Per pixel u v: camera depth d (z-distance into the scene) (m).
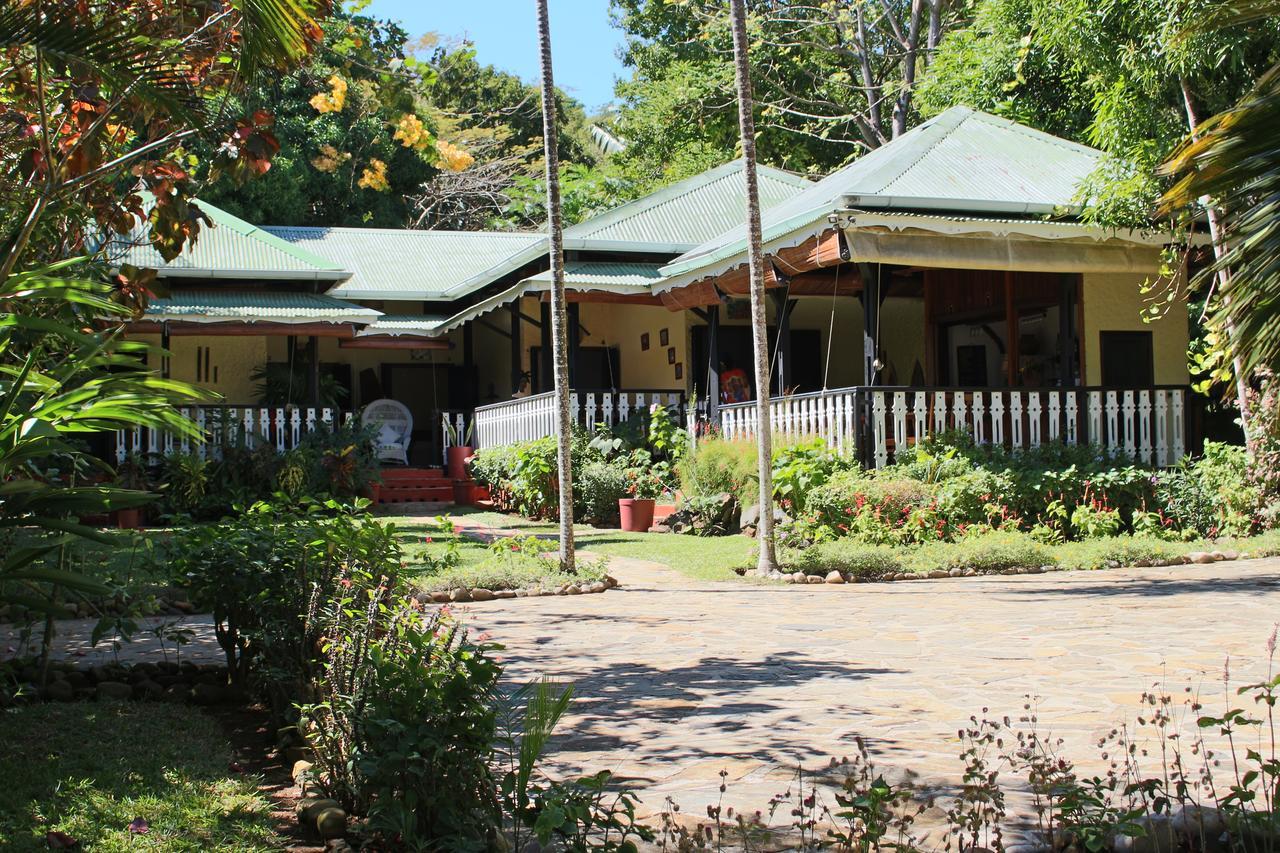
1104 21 16.03
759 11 36.09
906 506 15.01
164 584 10.99
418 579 11.75
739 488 17.42
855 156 34.50
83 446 11.39
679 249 24.92
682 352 24.12
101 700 6.86
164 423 5.70
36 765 5.32
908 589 12.00
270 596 6.64
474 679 4.42
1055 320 19.47
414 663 4.43
